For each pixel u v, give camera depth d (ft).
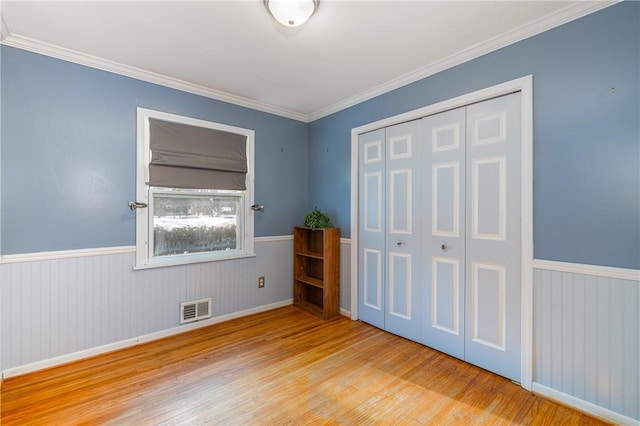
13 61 6.73
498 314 6.82
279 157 11.61
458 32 6.48
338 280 10.79
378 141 9.59
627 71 5.18
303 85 9.30
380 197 9.53
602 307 5.42
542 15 5.89
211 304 9.86
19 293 6.81
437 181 8.00
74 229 7.48
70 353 7.39
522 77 6.35
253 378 6.68
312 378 6.69
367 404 5.81
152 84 8.64
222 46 7.11
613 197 5.32
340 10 5.75
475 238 7.23
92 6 5.67
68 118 7.39
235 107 10.37
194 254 9.68
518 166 6.48
